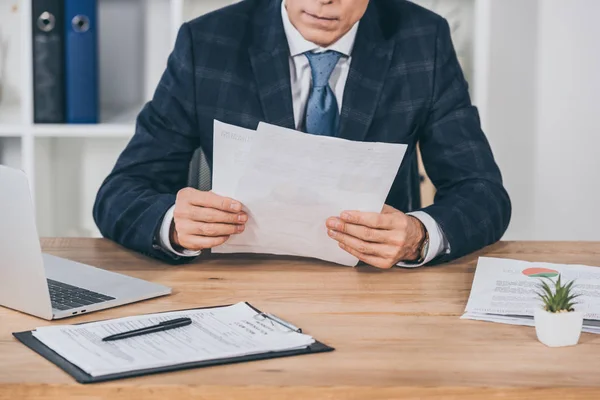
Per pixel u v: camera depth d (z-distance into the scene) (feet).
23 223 3.73
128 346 3.39
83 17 7.80
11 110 8.62
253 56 5.84
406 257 4.84
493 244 5.44
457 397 3.11
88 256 5.06
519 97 9.12
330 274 4.70
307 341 3.49
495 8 8.97
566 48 9.02
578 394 3.12
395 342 3.59
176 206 4.76
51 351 3.39
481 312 3.98
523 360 3.40
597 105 9.11
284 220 4.65
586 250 5.32
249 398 3.09
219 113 5.83
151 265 4.87
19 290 3.89
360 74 5.82
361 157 4.38
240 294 4.29
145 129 5.83
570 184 9.25
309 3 5.47
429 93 5.90
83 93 7.93
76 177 9.18
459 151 5.82
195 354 3.31
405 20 6.07
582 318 3.59
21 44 8.36
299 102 5.86
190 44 5.89
